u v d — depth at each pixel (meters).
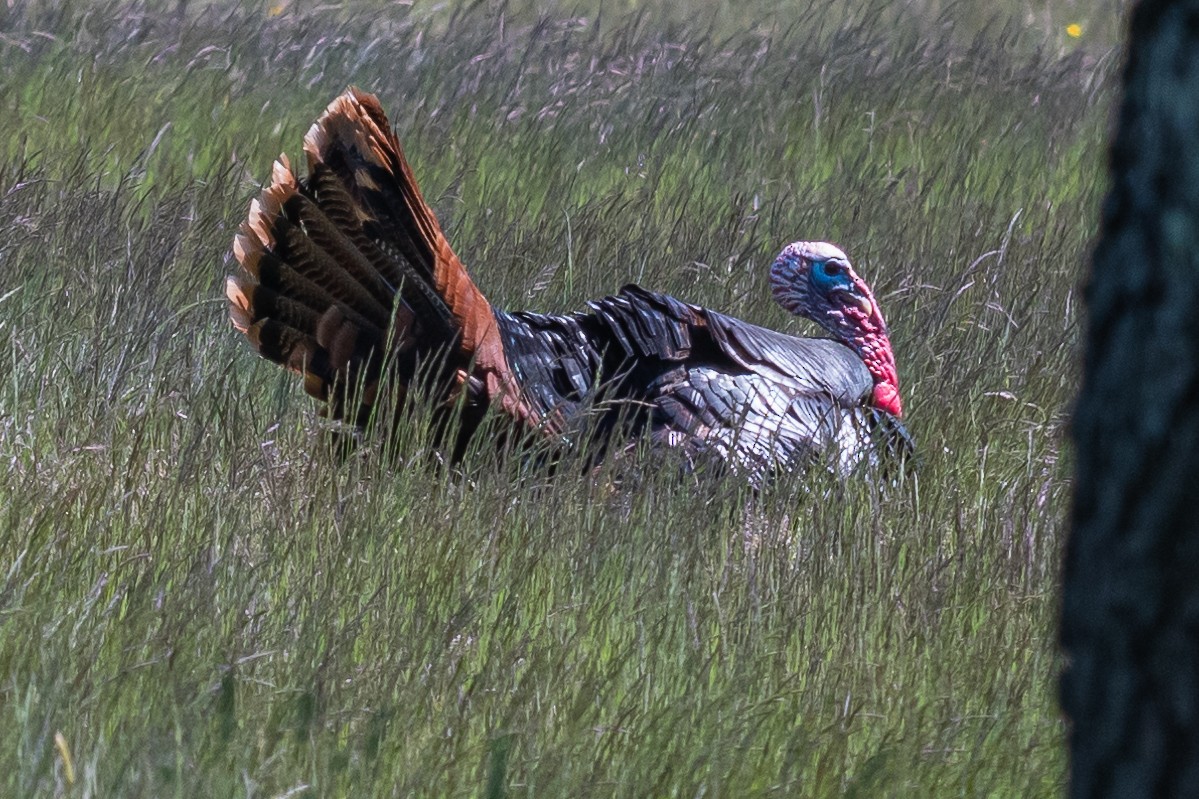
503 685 11.92
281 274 16.16
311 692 11.08
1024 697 12.60
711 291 23.36
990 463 18.47
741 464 16.34
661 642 12.97
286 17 39.72
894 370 20.17
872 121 35.41
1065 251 26.69
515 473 16.06
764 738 11.50
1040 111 39.66
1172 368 6.83
